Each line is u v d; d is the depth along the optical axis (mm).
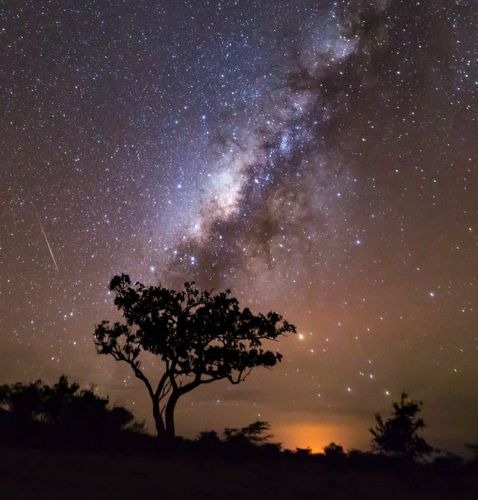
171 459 14219
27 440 15430
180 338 18500
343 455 16391
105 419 17672
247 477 11844
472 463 15164
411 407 18297
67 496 8477
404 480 12734
